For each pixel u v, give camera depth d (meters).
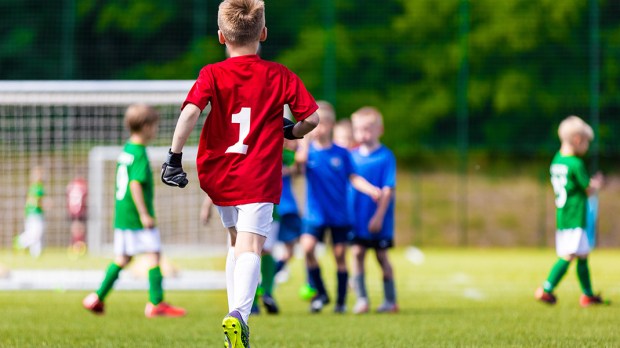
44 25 50.72
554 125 50.97
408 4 52.59
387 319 14.55
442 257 37.03
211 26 46.31
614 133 48.44
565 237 16.06
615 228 47.97
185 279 19.86
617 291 20.48
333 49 44.81
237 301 8.36
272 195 8.71
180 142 8.67
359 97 52.69
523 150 47.75
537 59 51.19
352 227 16.47
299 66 52.34
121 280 19.39
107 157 26.36
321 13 52.56
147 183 14.94
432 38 52.56
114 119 25.61
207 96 8.68
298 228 19.14
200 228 23.95
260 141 8.74
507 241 48.22
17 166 24.66
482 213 49.81
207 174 8.79
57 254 36.19
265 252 15.92
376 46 52.75
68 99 18.53
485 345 10.95
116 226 14.97
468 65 52.06
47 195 41.22
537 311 15.67
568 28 50.53
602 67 49.62
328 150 16.52
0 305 16.84
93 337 11.95
